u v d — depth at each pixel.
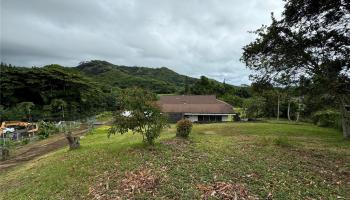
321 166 10.70
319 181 8.75
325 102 16.20
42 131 28.30
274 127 26.80
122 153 12.92
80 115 52.47
